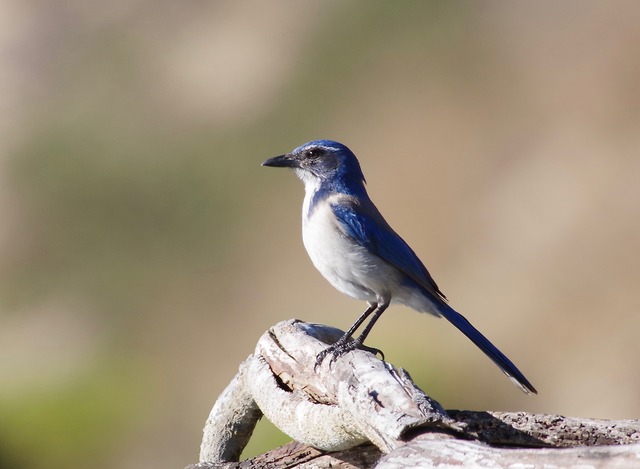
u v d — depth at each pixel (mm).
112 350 19812
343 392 6125
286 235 22234
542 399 16625
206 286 21734
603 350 17188
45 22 29984
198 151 25062
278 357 7375
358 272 9570
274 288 20984
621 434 6324
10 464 16172
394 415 5535
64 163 25297
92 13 29953
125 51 28438
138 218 23812
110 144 25609
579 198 20469
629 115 22625
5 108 27516
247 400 8062
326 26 27719
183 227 23328
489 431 6336
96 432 16703
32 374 18344
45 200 24328
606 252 19156
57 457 16391
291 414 6977
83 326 21094
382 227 9625
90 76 28094
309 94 26078
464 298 18922
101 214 24156
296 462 7133
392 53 26797
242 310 20750
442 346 16359
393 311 16859
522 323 18078
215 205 23594
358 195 9969
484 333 18031
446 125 23875
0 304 22188
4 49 28703
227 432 8227
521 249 19656
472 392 16016
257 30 28406
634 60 23922
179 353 19812
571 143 22125
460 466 4965
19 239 23859
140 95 27141
